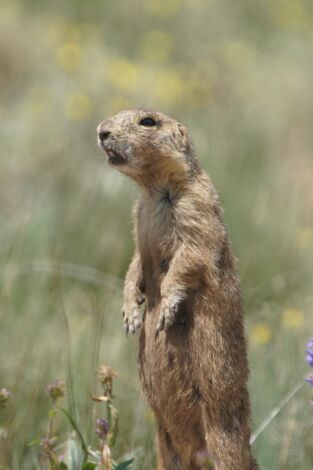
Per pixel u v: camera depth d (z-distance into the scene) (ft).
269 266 41.19
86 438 26.63
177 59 71.10
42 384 31.19
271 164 49.52
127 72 61.62
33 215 43.24
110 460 23.07
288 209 44.93
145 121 25.90
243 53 70.28
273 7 81.71
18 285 38.55
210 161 48.21
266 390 30.35
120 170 26.04
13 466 27.04
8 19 73.92
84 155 49.70
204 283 24.59
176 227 24.94
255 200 45.01
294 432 29.07
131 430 29.66
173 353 24.97
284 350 32.55
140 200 26.11
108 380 23.95
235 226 43.09
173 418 25.43
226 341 24.68
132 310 25.53
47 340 34.60
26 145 51.80
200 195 25.05
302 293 37.63
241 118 55.98
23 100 62.18
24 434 28.78
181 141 25.89
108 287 38.19
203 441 25.36
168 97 58.49
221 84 63.82
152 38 72.23
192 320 24.75
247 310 36.86
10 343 34.27
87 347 33.68
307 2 86.17
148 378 25.77
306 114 55.36
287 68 66.95
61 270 38.81
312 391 30.37
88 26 77.00
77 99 55.52
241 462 24.94
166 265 25.34
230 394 24.79
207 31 77.00
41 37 73.00
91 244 42.32
